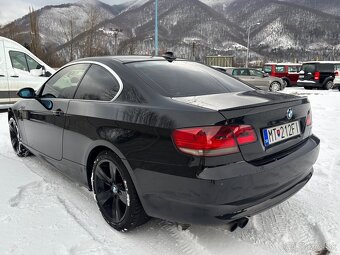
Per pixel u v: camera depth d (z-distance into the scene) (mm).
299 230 2957
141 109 2631
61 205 3340
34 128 4055
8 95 8938
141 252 2643
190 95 2793
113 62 3193
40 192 3637
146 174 2531
